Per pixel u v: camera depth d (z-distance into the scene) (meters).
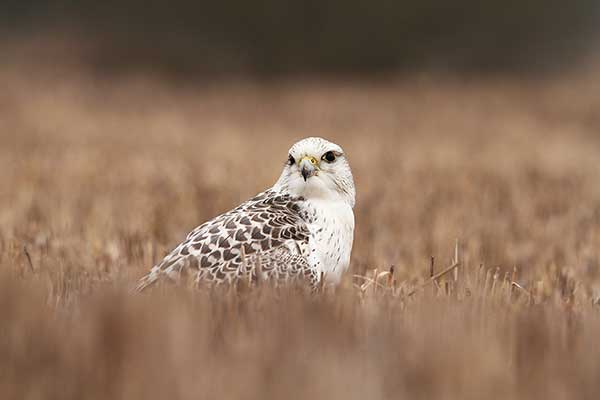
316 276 8.06
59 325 5.73
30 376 4.95
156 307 5.85
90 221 12.98
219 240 7.95
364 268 10.30
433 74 54.03
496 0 58.03
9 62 47.47
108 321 5.48
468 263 10.62
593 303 8.16
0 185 17.06
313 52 56.94
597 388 5.05
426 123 33.62
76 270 9.09
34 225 12.50
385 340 5.65
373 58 57.41
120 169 19.53
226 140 26.44
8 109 33.44
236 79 52.59
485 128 32.06
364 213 14.72
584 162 22.73
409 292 7.88
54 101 36.47
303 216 8.49
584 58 61.06
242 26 56.16
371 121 34.03
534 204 15.94
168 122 31.67
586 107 39.38
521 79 54.53
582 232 13.52
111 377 4.92
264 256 7.91
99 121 31.12
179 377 4.84
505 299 7.08
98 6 56.38
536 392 5.01
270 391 4.76
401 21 57.19
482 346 5.42
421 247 11.98
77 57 50.06
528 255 11.68
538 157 23.36
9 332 5.46
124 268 8.71
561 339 5.79
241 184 17.14
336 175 8.65
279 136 28.31
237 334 5.69
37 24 56.00
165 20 55.88
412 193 16.89
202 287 7.39
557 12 60.09
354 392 4.79
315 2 56.25
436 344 5.45
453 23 57.97
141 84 45.66
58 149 23.23
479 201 16.11
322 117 35.00
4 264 7.74
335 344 5.55
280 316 5.95
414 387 4.99
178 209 14.27
